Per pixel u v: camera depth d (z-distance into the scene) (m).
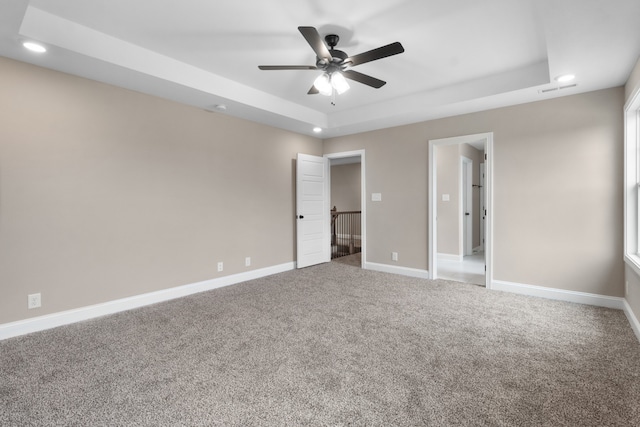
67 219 2.86
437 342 2.44
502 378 1.93
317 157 5.49
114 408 1.67
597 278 3.27
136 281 3.33
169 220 3.60
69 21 2.41
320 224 5.60
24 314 2.64
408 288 3.97
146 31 2.57
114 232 3.16
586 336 2.52
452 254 6.02
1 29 2.12
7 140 2.54
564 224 3.43
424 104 3.91
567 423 1.53
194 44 2.78
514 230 3.73
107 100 3.10
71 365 2.12
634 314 2.68
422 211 4.51
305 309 3.21
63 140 2.83
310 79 3.56
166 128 3.56
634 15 1.95
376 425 1.54
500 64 3.13
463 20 2.38
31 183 2.66
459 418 1.58
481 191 7.23
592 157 3.27
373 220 5.04
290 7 2.24
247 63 3.16
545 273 3.55
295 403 1.71
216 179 4.08
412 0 2.15
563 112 3.41
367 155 5.10
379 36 2.62
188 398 1.76
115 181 3.16
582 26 2.08
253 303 3.42
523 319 2.90
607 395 1.75
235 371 2.04
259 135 4.62
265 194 4.73
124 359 2.20
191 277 3.82
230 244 4.25
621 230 3.14
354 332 2.63
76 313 2.91
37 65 2.67
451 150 5.99
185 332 2.65
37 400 1.74
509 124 3.74
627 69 2.74
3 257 2.54
